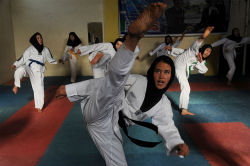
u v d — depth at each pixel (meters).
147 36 8.74
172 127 1.92
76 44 7.77
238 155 3.24
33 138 3.80
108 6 8.27
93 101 1.62
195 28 8.69
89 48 5.05
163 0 8.41
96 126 1.83
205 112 5.02
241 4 8.60
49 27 8.66
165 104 2.01
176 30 8.70
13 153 3.32
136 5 8.30
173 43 7.71
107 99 1.54
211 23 8.65
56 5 8.52
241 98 6.03
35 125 4.35
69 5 8.50
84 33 8.67
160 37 8.76
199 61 4.76
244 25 8.75
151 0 8.31
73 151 3.37
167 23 8.63
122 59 1.22
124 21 8.40
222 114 4.88
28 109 5.26
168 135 1.85
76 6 8.50
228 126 4.25
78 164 3.03
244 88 7.06
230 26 8.76
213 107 5.34
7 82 8.07
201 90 6.88
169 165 3.00
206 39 8.73
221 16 8.60
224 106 5.40
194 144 3.58
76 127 4.23
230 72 7.30
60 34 8.70
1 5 7.82
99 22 8.54
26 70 4.90
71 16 8.57
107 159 1.92
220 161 3.09
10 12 8.47
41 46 4.94
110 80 1.39
